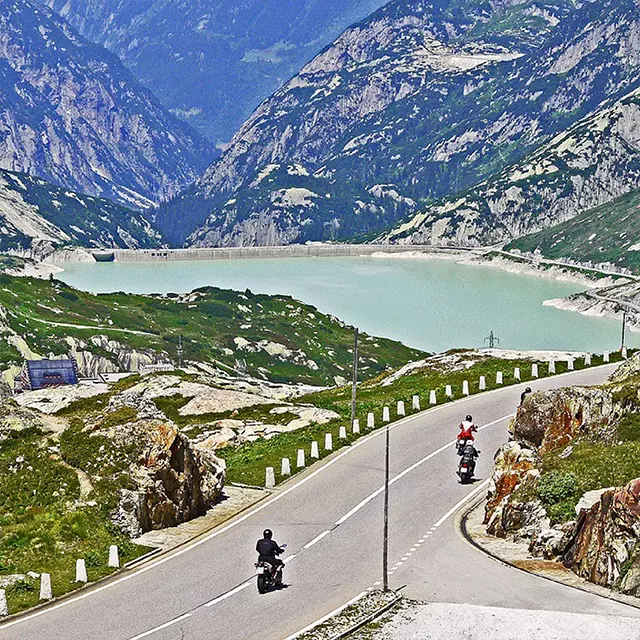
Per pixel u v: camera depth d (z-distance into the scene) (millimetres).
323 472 71188
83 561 50062
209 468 65625
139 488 58750
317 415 91750
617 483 52094
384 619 41844
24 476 60188
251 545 55094
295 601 45469
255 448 80875
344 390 115812
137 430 61906
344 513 60688
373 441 79938
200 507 62250
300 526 58375
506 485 57719
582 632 39062
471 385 100812
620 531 45031
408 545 53406
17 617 45250
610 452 56219
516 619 40688
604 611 41594
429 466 71188
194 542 56469
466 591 45094
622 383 65312
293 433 85062
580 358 114375
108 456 60844
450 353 124750
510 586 45438
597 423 62625
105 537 55656
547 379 102438
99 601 46969
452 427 83188
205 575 50156
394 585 46625
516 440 67438
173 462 61062
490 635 39250
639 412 60875
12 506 58094
